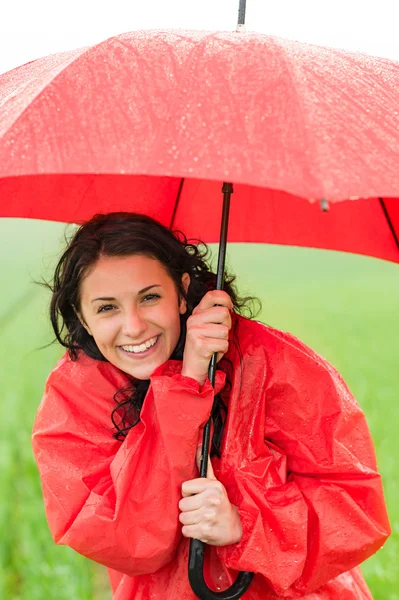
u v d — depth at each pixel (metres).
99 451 3.91
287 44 3.29
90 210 4.66
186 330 3.69
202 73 3.07
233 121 2.85
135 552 3.63
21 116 2.97
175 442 3.56
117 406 3.90
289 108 2.87
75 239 3.76
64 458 3.91
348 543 3.71
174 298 3.77
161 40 3.35
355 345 25.67
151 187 4.74
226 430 3.79
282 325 30.45
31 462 12.77
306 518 3.66
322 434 3.82
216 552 3.89
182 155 2.74
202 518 3.56
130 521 3.61
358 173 2.68
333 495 3.74
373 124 2.96
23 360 24.38
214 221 4.98
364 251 4.78
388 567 8.40
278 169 2.63
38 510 10.74
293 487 3.77
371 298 41.38
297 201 4.70
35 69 3.59
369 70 3.34
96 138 2.85
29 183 4.30
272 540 3.64
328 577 3.74
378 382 19.42
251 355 3.88
